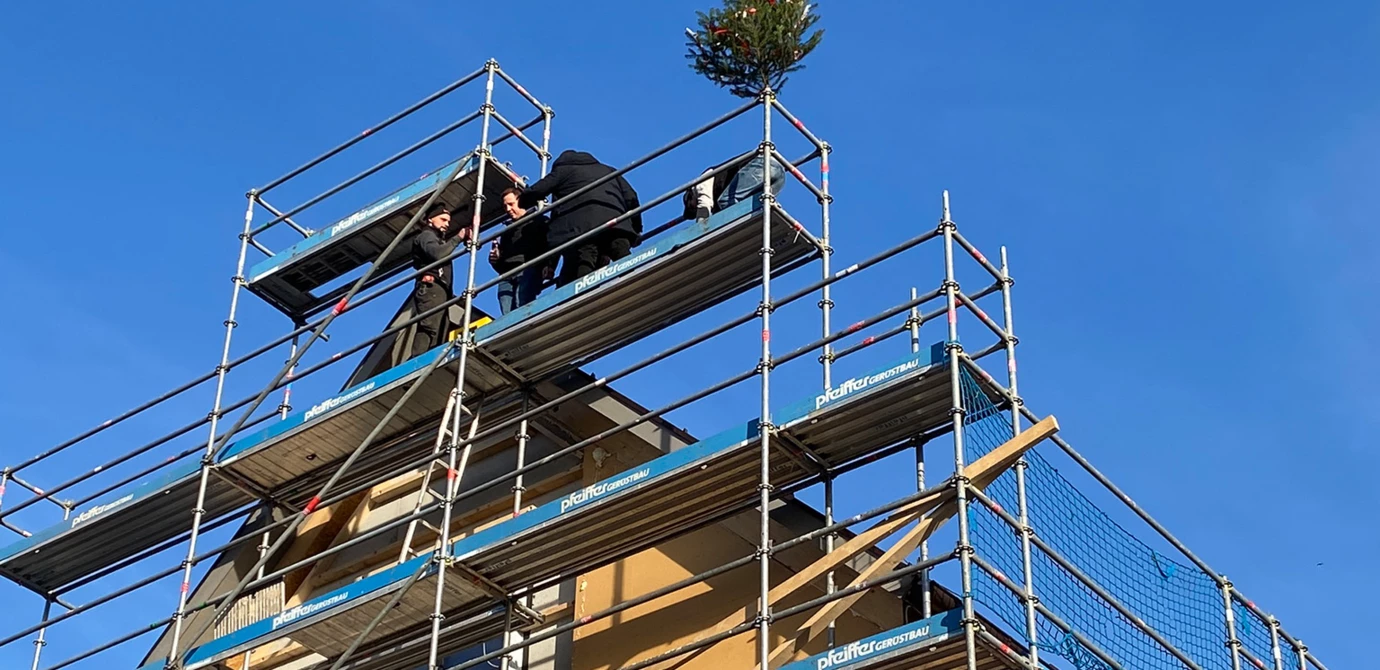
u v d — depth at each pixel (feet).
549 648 64.18
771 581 61.52
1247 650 62.69
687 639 61.67
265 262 77.97
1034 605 52.44
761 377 58.44
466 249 69.26
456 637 64.85
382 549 70.59
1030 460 56.59
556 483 67.15
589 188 67.56
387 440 70.33
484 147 72.90
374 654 66.28
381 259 72.79
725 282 64.54
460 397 65.51
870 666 52.26
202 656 65.82
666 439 66.03
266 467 71.67
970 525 52.85
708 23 66.18
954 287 57.00
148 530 74.79
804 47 65.87
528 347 66.54
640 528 61.21
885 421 57.98
